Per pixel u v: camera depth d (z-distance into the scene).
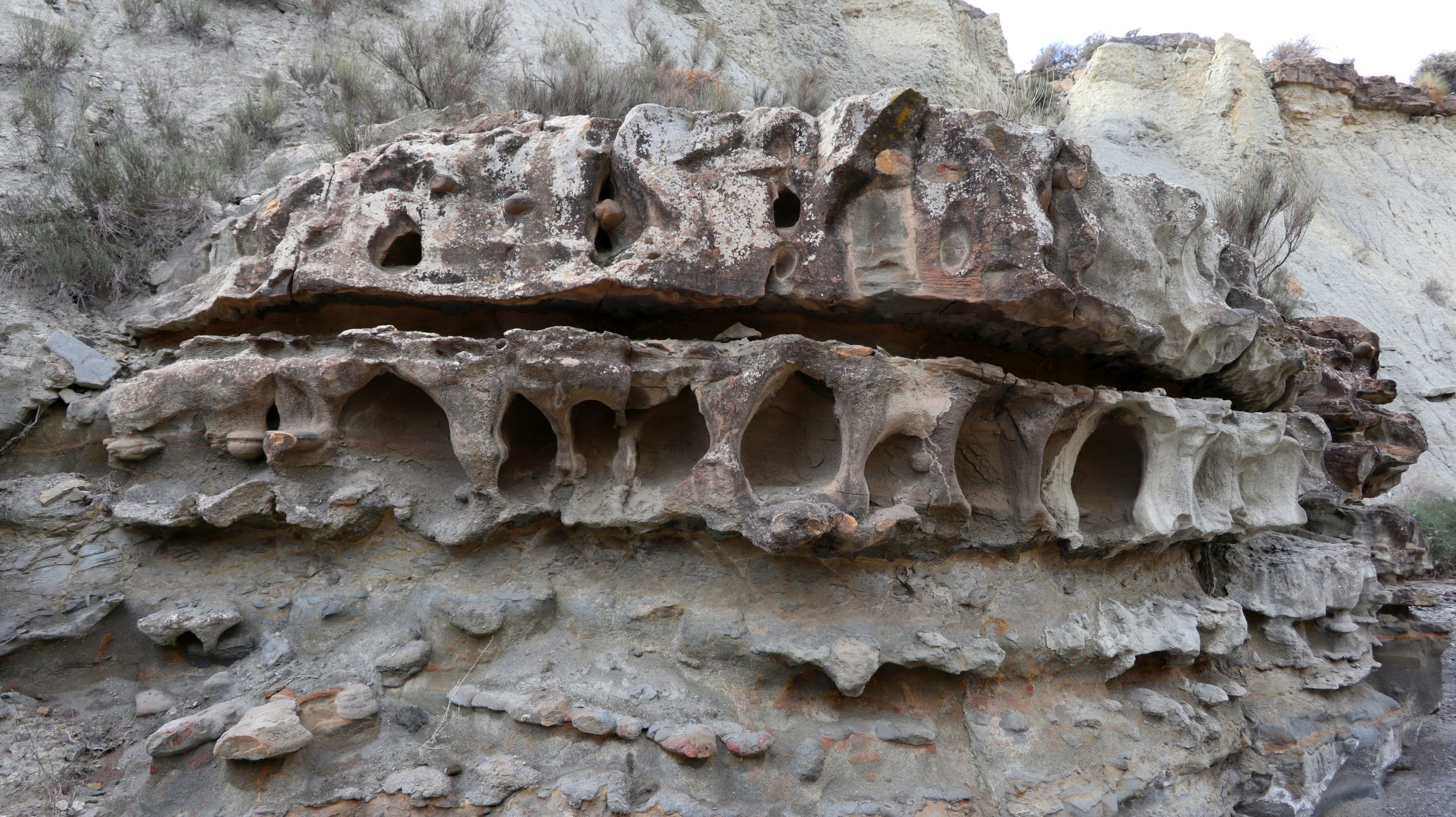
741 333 3.53
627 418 3.46
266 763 2.96
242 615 3.51
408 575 3.61
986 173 3.37
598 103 7.90
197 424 3.71
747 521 3.14
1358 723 5.28
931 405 3.39
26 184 5.18
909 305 3.44
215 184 5.48
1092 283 3.94
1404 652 6.34
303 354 3.62
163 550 3.67
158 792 2.97
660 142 3.47
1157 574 4.79
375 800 2.97
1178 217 4.32
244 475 3.64
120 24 7.38
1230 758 4.52
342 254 3.53
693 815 2.93
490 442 3.37
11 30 6.61
